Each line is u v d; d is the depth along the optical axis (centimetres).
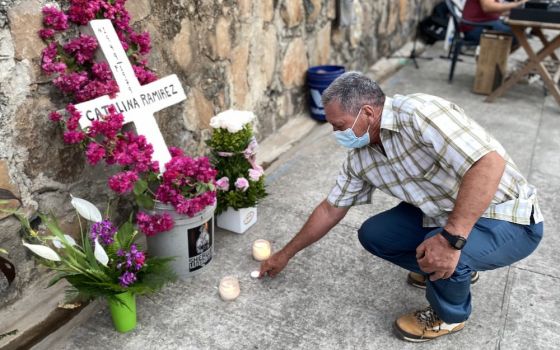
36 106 196
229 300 218
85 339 197
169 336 199
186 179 209
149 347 194
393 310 215
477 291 227
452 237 158
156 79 227
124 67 206
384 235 207
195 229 222
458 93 496
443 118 159
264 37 342
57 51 194
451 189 176
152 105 216
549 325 208
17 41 184
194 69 281
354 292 225
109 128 191
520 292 227
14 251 198
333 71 413
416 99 166
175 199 205
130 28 218
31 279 208
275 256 220
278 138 377
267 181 325
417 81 531
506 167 175
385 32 568
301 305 217
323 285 229
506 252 180
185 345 195
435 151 161
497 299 222
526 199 178
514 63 580
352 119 169
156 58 252
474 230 178
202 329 203
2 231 191
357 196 206
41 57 193
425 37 684
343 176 203
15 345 186
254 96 346
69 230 222
